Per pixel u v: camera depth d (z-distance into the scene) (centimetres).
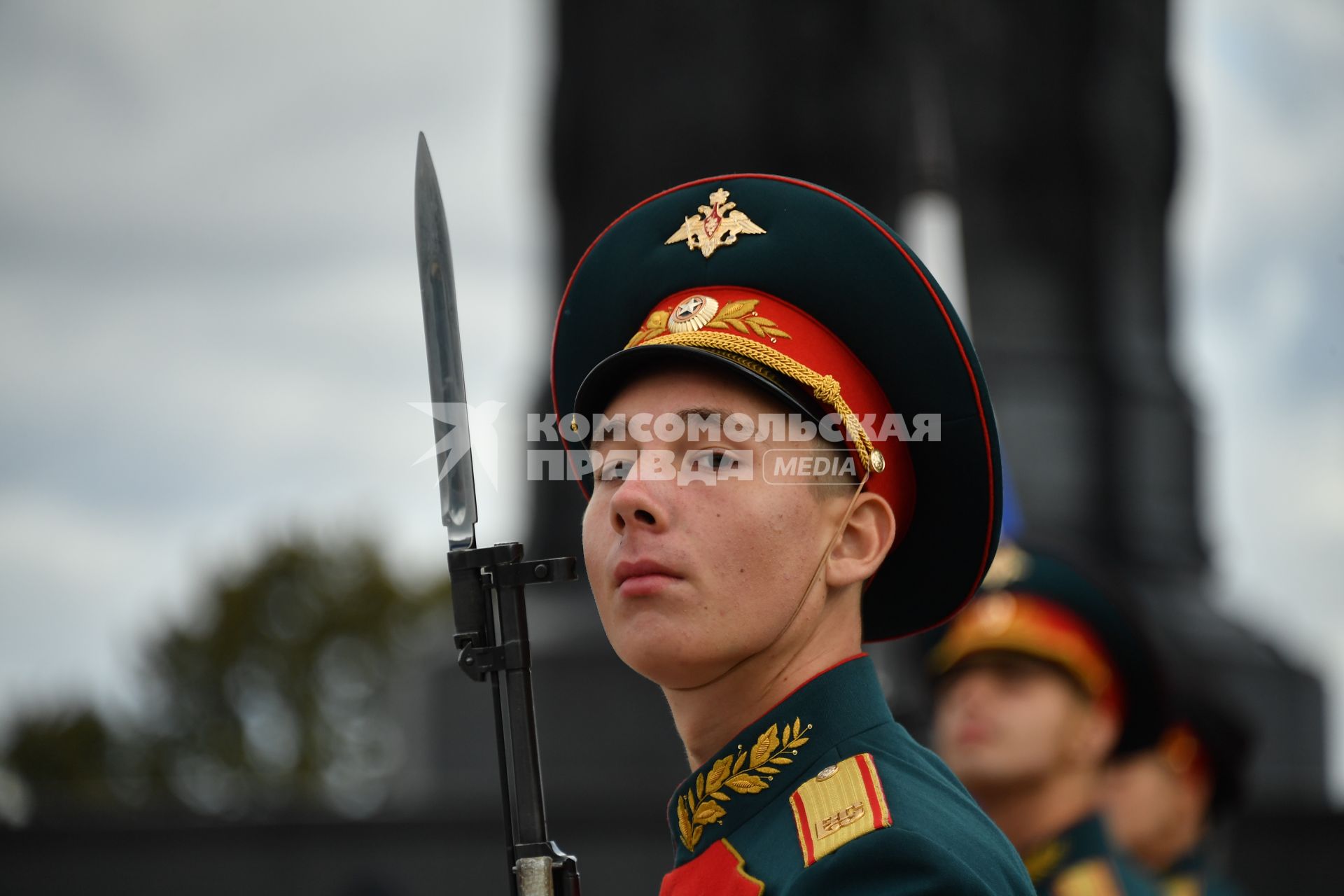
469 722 5388
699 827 957
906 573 1068
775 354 943
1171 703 1834
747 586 909
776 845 903
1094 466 5897
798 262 1011
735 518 908
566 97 5812
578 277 1112
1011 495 1898
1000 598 1803
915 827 849
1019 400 5869
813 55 5612
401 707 5747
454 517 955
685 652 904
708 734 973
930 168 4069
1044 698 1773
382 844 4678
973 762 1775
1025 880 898
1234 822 4631
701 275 1037
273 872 4684
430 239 976
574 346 1120
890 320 1005
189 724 12106
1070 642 1780
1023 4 6062
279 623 12394
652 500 904
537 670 5075
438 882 4650
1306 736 5516
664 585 902
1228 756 2519
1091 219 6103
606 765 4988
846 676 957
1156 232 6188
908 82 5575
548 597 5281
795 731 941
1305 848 4644
